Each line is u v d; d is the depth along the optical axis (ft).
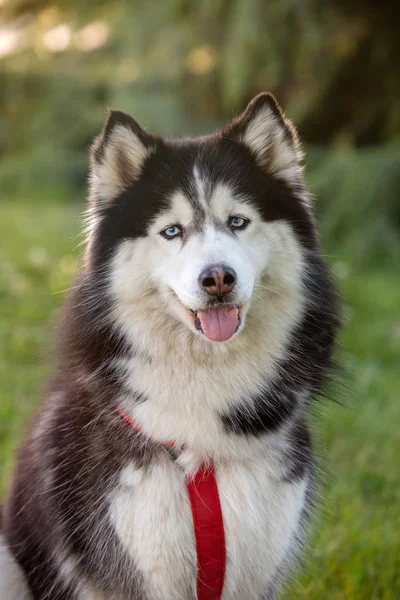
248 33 38.47
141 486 9.16
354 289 29.17
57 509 9.77
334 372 10.78
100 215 9.87
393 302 28.48
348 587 11.77
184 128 45.96
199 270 8.87
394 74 42.34
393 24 41.27
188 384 9.38
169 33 44.47
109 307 9.55
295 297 9.76
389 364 23.11
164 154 9.89
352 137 44.01
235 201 9.57
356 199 36.09
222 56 42.75
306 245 10.00
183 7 42.63
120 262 9.53
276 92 45.27
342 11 39.65
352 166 36.76
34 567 10.45
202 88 46.91
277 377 9.75
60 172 49.96
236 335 9.33
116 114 9.81
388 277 33.01
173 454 9.30
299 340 9.91
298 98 43.39
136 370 9.46
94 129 51.98
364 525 13.66
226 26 41.81
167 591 9.35
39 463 10.25
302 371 9.98
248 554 9.43
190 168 9.73
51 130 53.01
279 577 10.23
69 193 49.26
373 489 15.51
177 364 9.41
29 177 49.78
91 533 9.40
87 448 9.58
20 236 33.83
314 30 38.40
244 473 9.36
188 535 9.22
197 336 9.33
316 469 10.80
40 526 10.16
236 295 8.88
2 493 13.82
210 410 9.34
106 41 54.95
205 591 9.52
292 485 9.60
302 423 10.22
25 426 11.83
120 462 9.31
